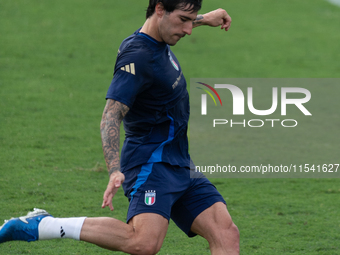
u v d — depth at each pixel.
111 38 53.66
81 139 28.64
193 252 15.76
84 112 33.91
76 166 24.27
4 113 31.95
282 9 74.19
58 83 39.88
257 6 74.38
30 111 32.94
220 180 23.94
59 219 11.42
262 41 59.09
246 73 47.69
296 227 18.14
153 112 12.11
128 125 12.41
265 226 18.19
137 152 12.16
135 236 11.24
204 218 12.22
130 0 68.88
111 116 11.26
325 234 17.50
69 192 20.75
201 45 55.56
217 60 50.97
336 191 22.66
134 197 11.78
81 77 41.97
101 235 11.12
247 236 17.22
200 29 61.53
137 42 11.68
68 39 51.88
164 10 11.45
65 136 28.92
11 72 41.16
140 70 11.48
